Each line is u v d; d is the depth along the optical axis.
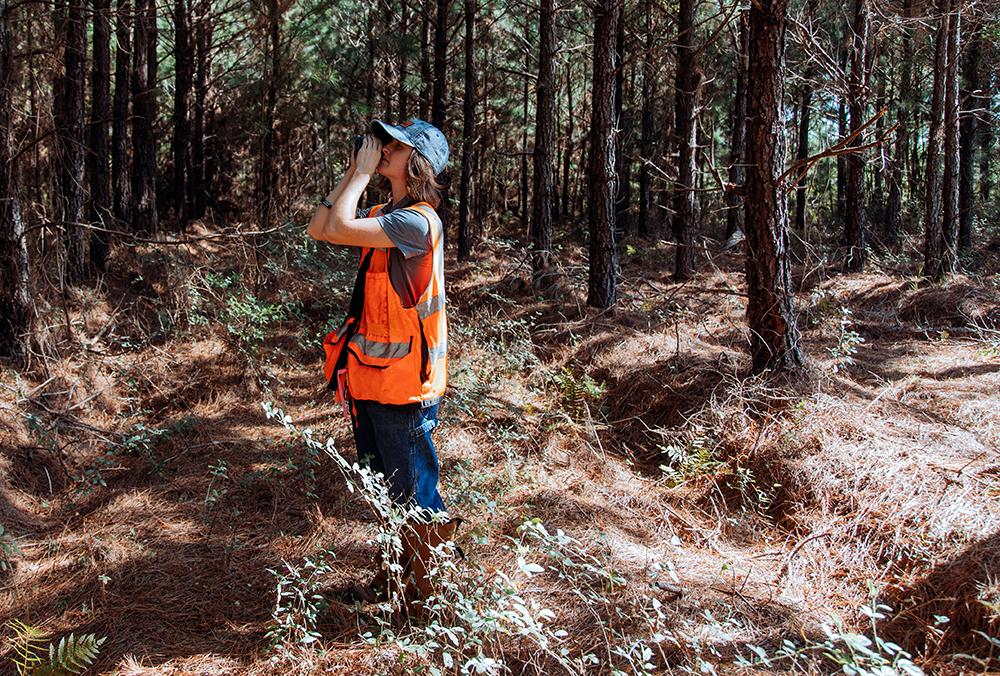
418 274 2.62
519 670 2.52
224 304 7.22
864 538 3.38
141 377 5.82
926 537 3.20
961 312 8.31
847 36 11.43
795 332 4.89
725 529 3.74
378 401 2.65
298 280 8.49
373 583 2.97
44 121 6.05
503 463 4.38
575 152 28.47
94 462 4.54
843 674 2.51
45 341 5.52
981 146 19.84
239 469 4.39
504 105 20.08
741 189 4.95
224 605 3.00
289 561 3.31
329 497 3.97
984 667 2.51
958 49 10.45
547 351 6.88
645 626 2.72
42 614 2.97
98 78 8.72
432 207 2.76
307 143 17.28
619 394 5.62
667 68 13.53
